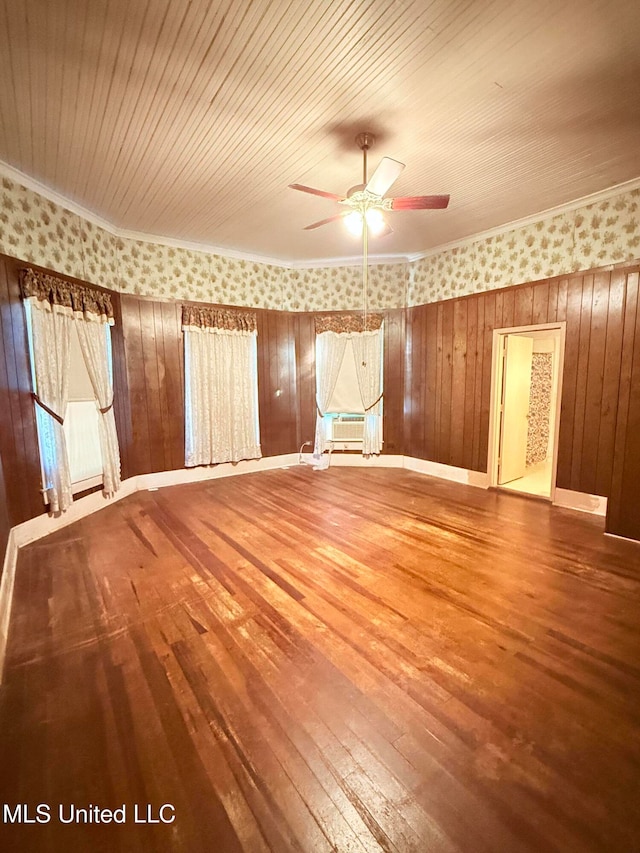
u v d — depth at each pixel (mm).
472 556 3229
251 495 4902
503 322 4840
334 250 5676
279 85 2395
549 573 2941
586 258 4066
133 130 2846
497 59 2199
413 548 3381
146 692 1863
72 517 4012
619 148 3127
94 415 4312
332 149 3117
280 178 3568
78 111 2623
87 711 1759
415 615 2438
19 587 2783
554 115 2715
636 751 1550
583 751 1551
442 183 3691
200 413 5465
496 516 4152
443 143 3041
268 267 6051
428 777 1456
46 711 1758
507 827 1289
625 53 2160
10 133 2861
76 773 1484
